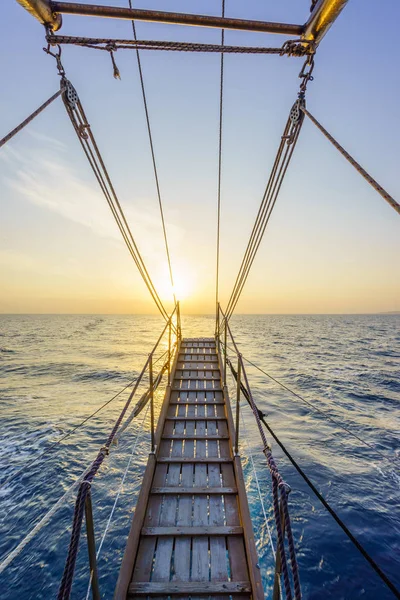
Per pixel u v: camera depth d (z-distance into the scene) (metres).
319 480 8.77
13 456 10.09
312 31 2.46
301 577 5.85
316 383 19.30
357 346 39.53
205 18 2.43
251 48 2.65
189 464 4.49
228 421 5.41
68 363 27.33
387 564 6.10
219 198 7.31
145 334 60.03
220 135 6.62
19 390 18.42
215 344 9.70
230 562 3.08
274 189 4.03
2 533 6.91
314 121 2.66
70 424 12.70
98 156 3.37
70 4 2.32
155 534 3.32
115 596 2.62
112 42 2.57
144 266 5.45
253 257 5.48
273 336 53.03
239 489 3.83
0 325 89.69
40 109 2.41
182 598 2.77
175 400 6.37
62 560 6.26
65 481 8.77
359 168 2.15
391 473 9.15
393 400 16.00
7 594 5.57
